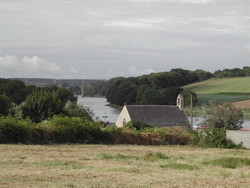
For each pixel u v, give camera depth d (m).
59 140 34.62
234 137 39.06
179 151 31.59
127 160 22.66
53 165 19.08
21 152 24.97
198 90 186.50
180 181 15.71
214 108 53.94
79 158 22.81
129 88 188.62
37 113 49.44
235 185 15.21
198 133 41.22
